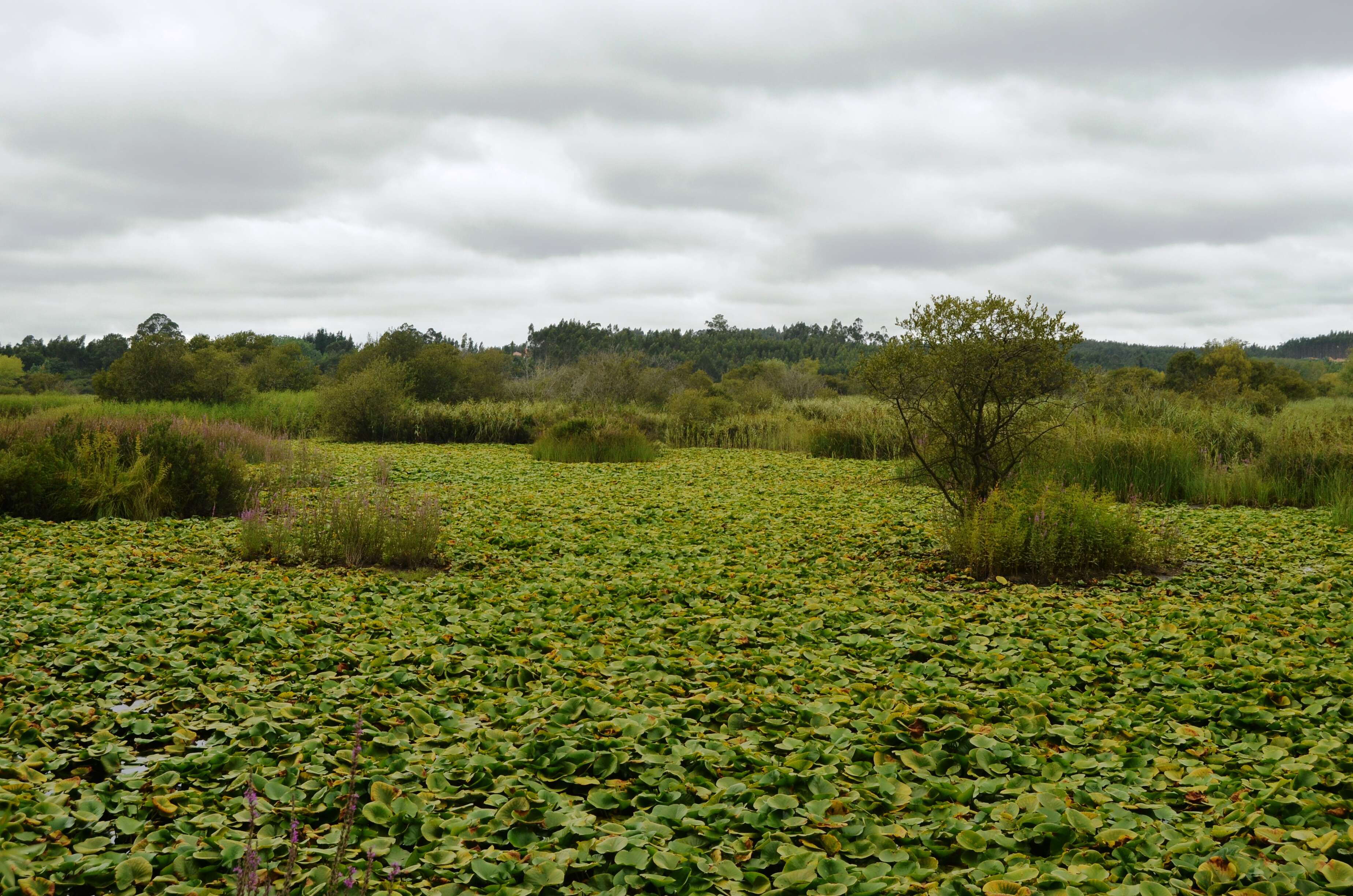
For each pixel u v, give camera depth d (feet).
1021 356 29.19
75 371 263.08
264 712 14.43
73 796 11.57
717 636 19.93
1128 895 9.12
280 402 104.88
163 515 37.35
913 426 57.57
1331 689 15.84
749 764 12.81
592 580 26.09
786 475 59.06
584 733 13.62
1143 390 66.33
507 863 9.82
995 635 20.24
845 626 21.07
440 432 92.43
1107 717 14.66
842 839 10.63
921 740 13.78
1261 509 43.16
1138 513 41.09
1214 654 18.21
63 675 16.12
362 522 29.19
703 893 9.44
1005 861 10.02
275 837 10.41
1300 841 10.12
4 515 34.86
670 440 93.66
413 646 18.67
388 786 11.55
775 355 406.82
